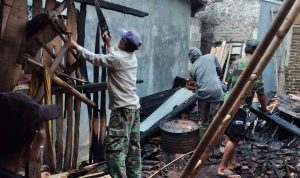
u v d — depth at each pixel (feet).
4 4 7.43
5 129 3.41
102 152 13.55
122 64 11.22
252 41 14.14
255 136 20.02
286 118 22.00
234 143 14.44
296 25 32.91
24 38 7.91
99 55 11.07
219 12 37.29
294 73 33.81
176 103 24.17
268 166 15.97
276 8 36.27
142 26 25.55
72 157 12.59
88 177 12.39
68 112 11.77
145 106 23.59
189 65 34.60
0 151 3.39
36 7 9.91
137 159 12.50
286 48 34.01
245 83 6.01
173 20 30.30
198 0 31.96
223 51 35.45
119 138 11.56
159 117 22.86
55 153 12.61
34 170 8.50
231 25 36.73
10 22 7.60
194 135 17.49
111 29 21.97
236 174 14.88
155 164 16.66
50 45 10.73
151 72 27.63
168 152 17.58
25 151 3.55
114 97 11.48
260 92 14.64
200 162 7.01
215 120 6.44
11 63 7.74
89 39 19.92
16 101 3.57
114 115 11.59
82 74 12.11
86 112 19.42
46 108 3.85
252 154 17.46
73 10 11.34
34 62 9.19
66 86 10.80
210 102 19.26
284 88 34.35
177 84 31.40
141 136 19.10
